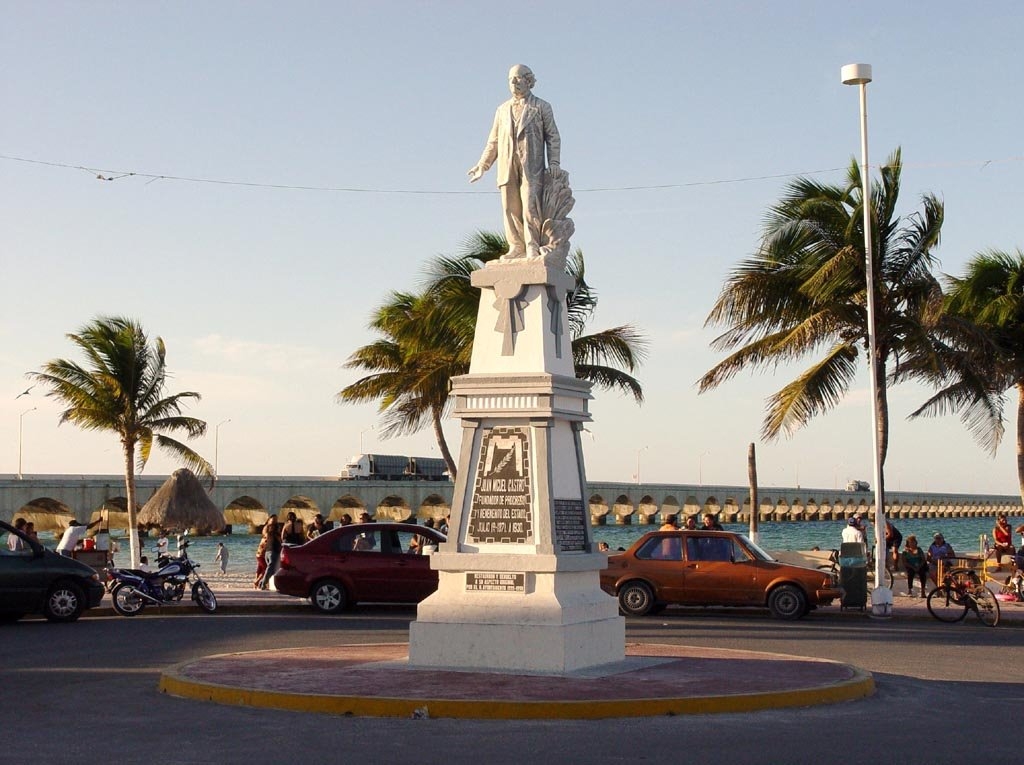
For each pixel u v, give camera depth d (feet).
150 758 32.50
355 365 125.59
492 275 50.16
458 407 49.32
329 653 52.95
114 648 61.41
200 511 122.31
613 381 112.68
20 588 76.28
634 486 418.31
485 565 47.52
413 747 33.88
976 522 622.54
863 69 89.97
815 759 32.37
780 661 50.98
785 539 325.42
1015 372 117.29
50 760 32.35
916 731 36.88
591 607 48.47
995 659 58.85
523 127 50.93
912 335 99.96
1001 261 116.47
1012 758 32.81
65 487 238.68
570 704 38.73
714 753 33.14
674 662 50.24
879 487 88.94
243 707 40.88
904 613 85.30
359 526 86.38
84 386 127.85
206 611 85.97
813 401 103.09
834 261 97.50
